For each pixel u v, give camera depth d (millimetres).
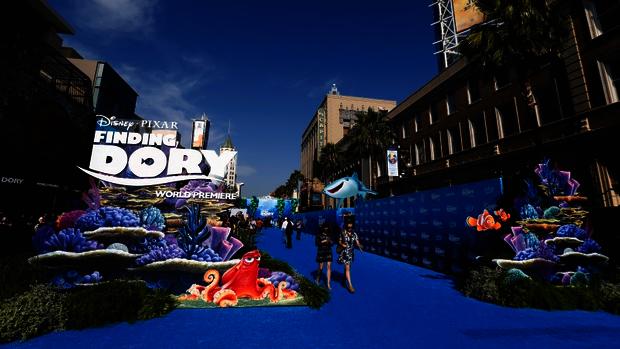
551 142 14867
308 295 6430
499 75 14625
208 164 8102
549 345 4473
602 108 13211
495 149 19500
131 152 7715
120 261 6297
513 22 12578
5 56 10742
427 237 11953
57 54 13492
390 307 6332
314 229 32281
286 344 4355
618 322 5547
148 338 4484
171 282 6586
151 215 6848
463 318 5660
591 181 13234
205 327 4988
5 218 10109
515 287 6625
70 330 4734
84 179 14828
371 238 17312
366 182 40719
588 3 14469
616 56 13148
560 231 7715
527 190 8227
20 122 11445
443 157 24938
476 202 9570
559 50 13656
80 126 14812
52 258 5750
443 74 25406
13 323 4297
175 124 10031
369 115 34250
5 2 10852
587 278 7258
